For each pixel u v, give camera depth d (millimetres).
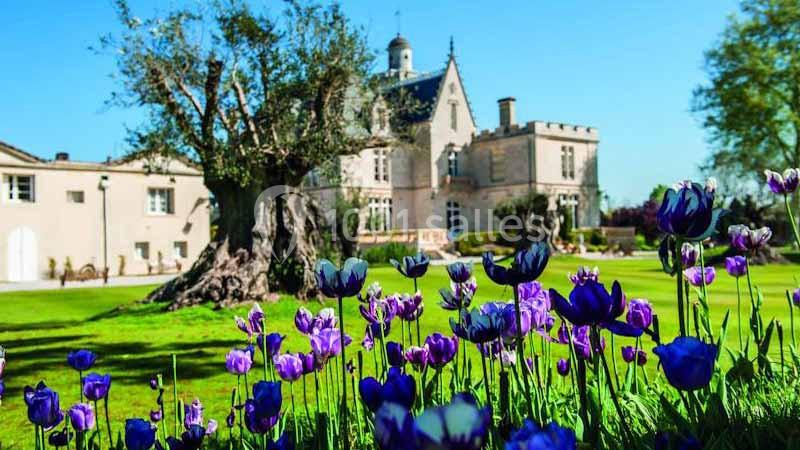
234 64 16359
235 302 14930
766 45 35188
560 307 1889
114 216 34062
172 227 35812
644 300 2773
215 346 10383
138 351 10070
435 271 24469
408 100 20453
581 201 56500
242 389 7043
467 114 58688
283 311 14203
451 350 2754
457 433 1112
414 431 1162
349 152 18188
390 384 1730
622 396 3467
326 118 17359
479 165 57750
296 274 15891
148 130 16188
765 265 27609
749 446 2574
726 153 36562
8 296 20812
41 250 31922
